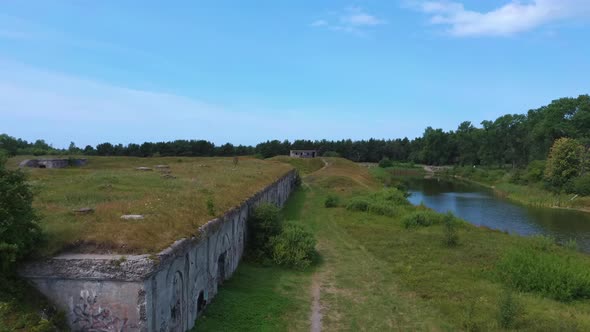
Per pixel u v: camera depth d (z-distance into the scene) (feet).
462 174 318.04
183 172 89.25
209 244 42.47
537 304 50.14
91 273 28.50
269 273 56.70
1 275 27.76
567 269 56.95
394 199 126.21
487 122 370.73
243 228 60.29
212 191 59.62
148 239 31.94
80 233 31.65
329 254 68.95
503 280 57.57
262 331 38.37
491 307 47.42
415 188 232.53
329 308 46.16
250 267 58.08
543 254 67.41
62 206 42.60
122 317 28.63
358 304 47.62
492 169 329.31
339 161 285.02
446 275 58.70
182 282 34.96
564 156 200.95
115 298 28.66
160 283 30.73
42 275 28.73
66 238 30.78
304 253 61.16
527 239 85.46
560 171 200.03
